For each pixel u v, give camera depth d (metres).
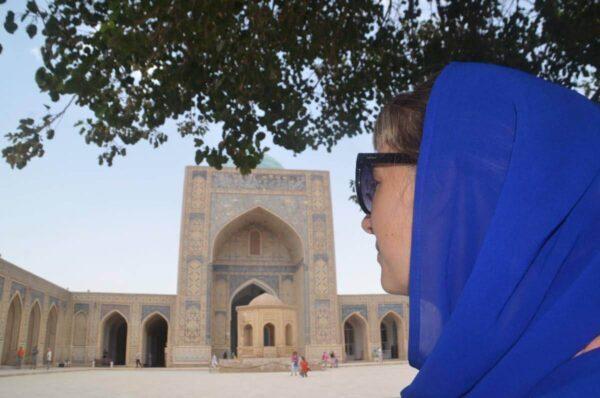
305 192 22.81
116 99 4.02
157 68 3.93
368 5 4.45
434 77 0.68
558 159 0.50
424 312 0.53
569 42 4.50
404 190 0.63
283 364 18.27
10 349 18.12
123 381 13.44
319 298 21.69
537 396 0.43
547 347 0.43
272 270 23.77
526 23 4.66
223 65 4.02
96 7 3.47
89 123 4.35
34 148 3.76
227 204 22.17
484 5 4.69
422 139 0.58
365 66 4.89
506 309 0.47
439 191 0.55
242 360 18.61
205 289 21.22
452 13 4.75
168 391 10.33
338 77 4.96
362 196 0.67
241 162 4.30
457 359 0.47
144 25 3.86
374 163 0.64
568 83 4.79
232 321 26.69
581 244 0.48
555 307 0.44
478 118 0.56
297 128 4.44
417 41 5.04
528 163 0.50
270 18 4.03
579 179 0.49
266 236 24.14
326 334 21.34
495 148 0.54
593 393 0.39
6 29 3.05
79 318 22.66
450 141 0.56
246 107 4.20
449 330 0.48
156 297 23.08
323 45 4.52
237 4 3.63
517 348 0.44
